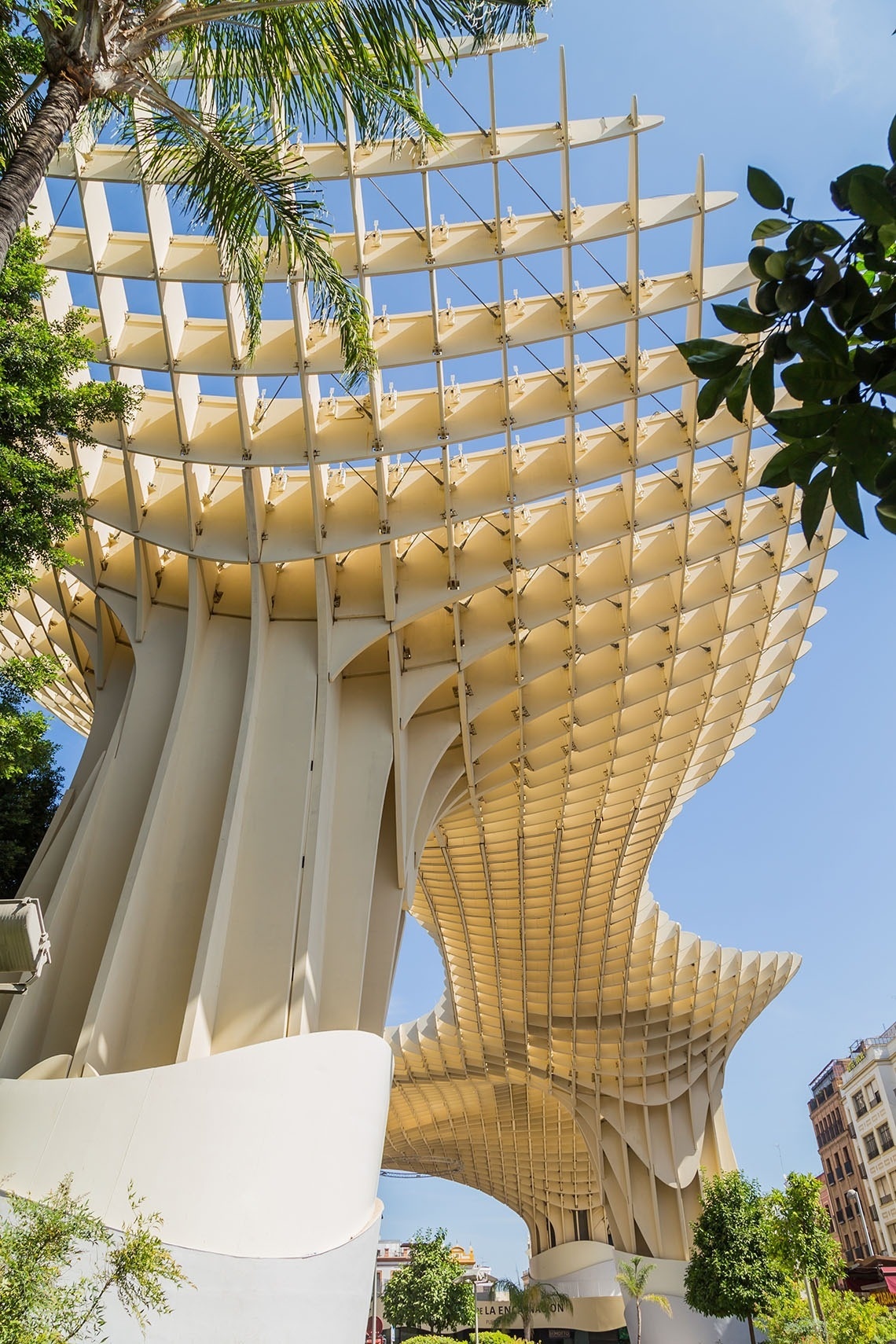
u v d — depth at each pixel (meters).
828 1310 26.52
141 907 17.55
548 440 21.41
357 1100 15.54
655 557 23.56
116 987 16.48
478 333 18.42
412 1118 61.81
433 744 24.14
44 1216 9.76
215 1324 12.16
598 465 20.67
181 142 10.96
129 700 20.89
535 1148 61.66
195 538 20.78
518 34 10.05
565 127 16.14
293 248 16.56
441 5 9.54
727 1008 47.97
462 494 20.98
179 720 19.83
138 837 18.20
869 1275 36.19
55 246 17.53
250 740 19.69
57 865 19.59
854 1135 70.88
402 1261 111.12
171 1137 13.73
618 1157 48.44
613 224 17.20
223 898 17.55
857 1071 69.25
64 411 12.64
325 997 18.91
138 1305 11.37
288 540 20.94
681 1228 46.19
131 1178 13.30
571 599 23.25
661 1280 44.53
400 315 18.73
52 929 17.53
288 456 19.47
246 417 19.25
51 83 8.68
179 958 17.70
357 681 23.03
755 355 3.00
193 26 10.00
